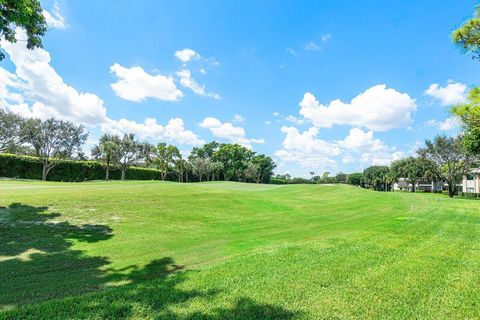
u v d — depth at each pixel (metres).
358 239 7.92
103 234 8.85
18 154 36.62
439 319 3.57
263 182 84.19
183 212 12.95
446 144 40.44
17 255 6.66
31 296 4.53
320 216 14.31
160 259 6.70
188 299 4.01
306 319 3.51
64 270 5.82
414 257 6.11
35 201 11.95
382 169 96.56
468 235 8.63
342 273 5.10
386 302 3.98
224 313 3.61
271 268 5.36
